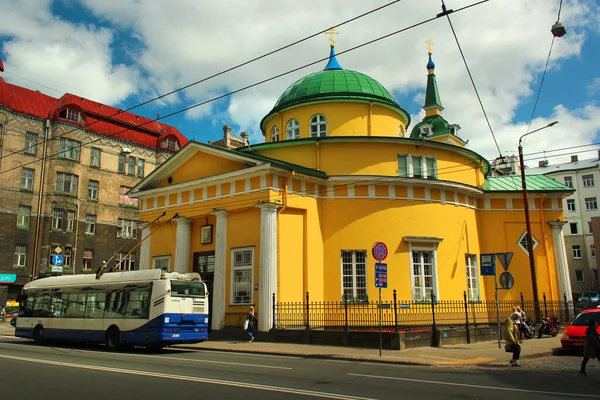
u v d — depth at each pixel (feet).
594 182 245.65
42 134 166.61
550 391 35.73
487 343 74.02
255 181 82.17
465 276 93.45
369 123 102.01
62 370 44.68
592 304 170.40
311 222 84.69
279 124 106.63
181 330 66.49
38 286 84.58
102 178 181.37
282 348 66.39
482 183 107.24
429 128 155.53
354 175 87.10
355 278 84.43
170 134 205.98
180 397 32.07
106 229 180.14
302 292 81.35
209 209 88.48
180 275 69.26
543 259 102.27
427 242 88.48
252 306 78.54
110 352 65.16
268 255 77.66
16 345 75.77
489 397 33.09
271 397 32.12
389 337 64.54
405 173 91.15
